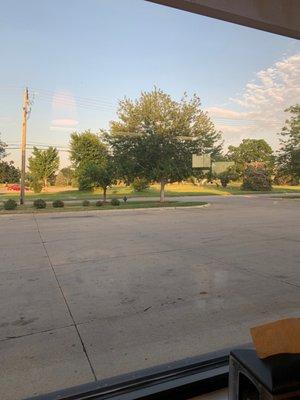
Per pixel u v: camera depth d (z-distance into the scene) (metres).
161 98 23.17
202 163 24.55
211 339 3.21
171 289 4.88
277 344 1.01
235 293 4.64
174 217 15.77
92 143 33.47
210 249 7.92
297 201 27.02
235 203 25.14
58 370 2.69
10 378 2.58
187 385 1.49
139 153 23.39
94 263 6.69
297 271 5.77
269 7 2.16
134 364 2.76
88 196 35.72
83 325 3.61
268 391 0.95
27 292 4.85
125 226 12.62
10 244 9.04
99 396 1.46
